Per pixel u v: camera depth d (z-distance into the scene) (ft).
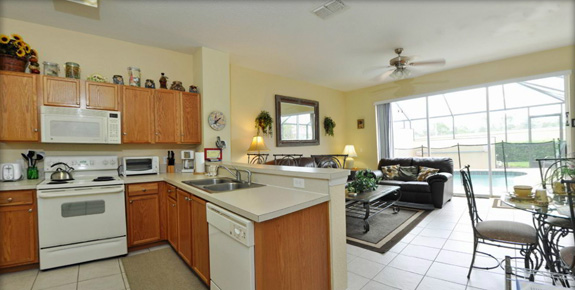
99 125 9.20
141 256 8.69
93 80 9.34
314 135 19.06
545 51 12.96
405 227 11.05
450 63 14.80
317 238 5.68
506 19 9.48
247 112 14.97
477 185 17.95
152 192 9.41
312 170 6.53
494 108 16.26
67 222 7.82
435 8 8.61
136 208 9.06
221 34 10.31
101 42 10.27
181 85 11.37
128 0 7.75
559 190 6.75
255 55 12.82
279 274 4.81
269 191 6.40
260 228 4.47
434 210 13.61
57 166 9.06
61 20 8.90
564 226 6.05
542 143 14.89
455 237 9.78
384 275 7.08
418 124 19.20
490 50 12.76
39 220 7.50
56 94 8.57
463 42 11.67
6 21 8.64
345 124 21.93
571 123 12.51
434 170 15.64
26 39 8.91
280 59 13.50
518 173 15.83
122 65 10.70
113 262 8.23
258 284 4.50
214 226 5.74
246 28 9.81
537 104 14.97
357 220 12.26
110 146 10.46
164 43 11.08
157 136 10.50
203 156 10.92
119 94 9.72
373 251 8.68
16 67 8.11
